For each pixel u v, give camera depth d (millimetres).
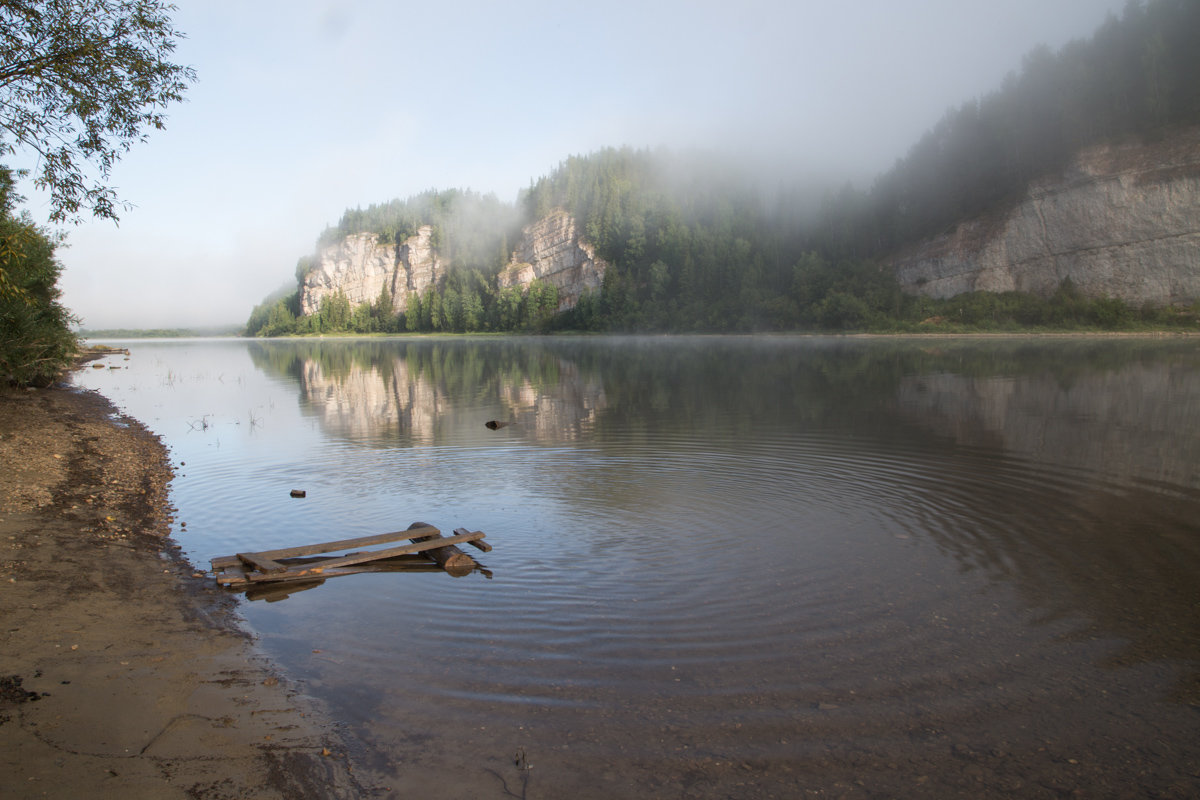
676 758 5309
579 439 19641
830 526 11297
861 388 31906
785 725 5754
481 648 7207
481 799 4820
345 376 46781
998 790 4953
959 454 16781
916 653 7012
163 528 11812
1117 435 19062
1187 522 11227
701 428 21203
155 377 47281
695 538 10773
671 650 7109
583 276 179375
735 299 126438
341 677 6586
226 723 5695
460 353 81750
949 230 124750
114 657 6789
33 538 10375
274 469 16438
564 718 5867
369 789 4898
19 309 26844
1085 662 6820
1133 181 103562
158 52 12234
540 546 10547
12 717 5500
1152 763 5266
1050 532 10836
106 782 4766
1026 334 97000
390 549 9945
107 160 12023
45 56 11234
